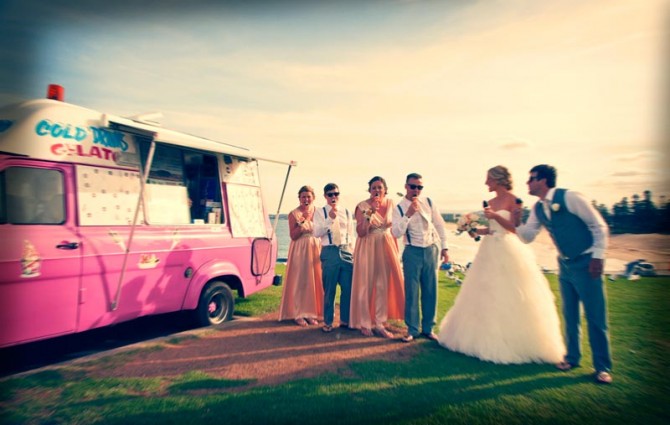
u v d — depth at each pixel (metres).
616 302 6.05
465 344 4.02
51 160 3.59
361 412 2.90
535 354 3.76
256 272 5.66
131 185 4.25
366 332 4.71
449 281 7.99
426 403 3.02
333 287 4.93
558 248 3.56
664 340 4.42
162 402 3.04
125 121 4.02
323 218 4.92
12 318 3.19
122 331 5.16
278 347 4.30
